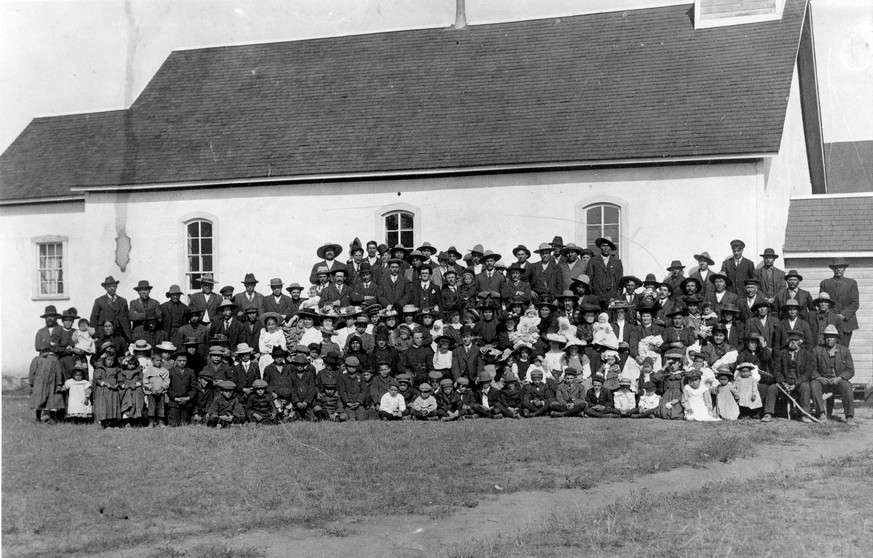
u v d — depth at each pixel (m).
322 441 12.43
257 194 22.19
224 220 22.41
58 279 24.34
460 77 23.03
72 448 12.09
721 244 18.78
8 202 24.38
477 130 21.16
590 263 17.44
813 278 19.11
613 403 14.97
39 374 14.71
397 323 16.25
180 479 10.38
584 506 9.28
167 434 13.15
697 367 14.48
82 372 14.98
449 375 15.26
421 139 21.38
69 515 8.96
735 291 16.89
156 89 25.55
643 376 14.84
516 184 20.33
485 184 20.55
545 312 15.82
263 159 22.19
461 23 24.64
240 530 8.54
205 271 22.64
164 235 22.89
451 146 20.91
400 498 9.58
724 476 10.51
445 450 11.82
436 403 14.91
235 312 16.12
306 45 25.61
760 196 18.52
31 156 25.17
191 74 25.75
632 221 19.45
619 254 19.56
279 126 23.14
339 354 15.45
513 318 15.97
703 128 19.22
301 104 23.69
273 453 11.69
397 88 23.27
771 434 12.90
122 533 8.41
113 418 14.08
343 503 9.38
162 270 22.88
